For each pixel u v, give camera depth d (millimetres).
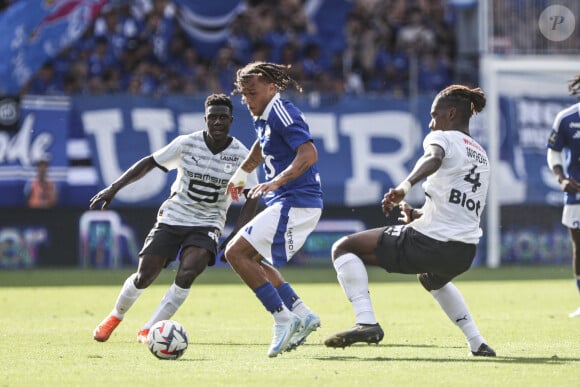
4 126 70125
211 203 31266
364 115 76438
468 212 25172
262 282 26094
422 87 86438
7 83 77250
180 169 31344
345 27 87438
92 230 71500
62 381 21797
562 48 82312
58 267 71125
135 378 22188
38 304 45812
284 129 26031
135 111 73188
